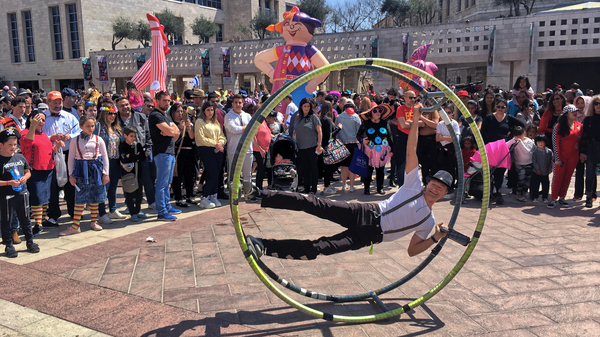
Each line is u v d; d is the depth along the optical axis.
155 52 9.13
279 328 3.06
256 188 2.96
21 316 3.21
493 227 5.57
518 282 3.85
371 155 7.38
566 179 6.63
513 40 26.27
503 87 26.91
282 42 34.03
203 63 36.59
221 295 3.57
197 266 4.21
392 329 3.06
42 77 51.03
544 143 6.68
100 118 5.92
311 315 3.03
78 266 4.21
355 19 46.72
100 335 2.94
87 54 47.81
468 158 7.17
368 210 3.23
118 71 41.84
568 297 3.55
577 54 25.03
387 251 4.70
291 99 9.15
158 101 5.82
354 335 2.97
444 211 6.45
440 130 6.91
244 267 4.19
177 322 3.11
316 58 9.85
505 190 7.99
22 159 4.70
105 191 5.63
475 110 7.44
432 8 43.97
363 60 2.90
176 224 5.76
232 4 60.75
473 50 27.64
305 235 5.25
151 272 4.05
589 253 4.57
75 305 3.38
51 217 5.83
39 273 4.04
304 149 7.25
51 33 49.62
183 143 6.89
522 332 3.00
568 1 39.38
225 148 7.20
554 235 5.22
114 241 5.02
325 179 7.91
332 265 4.30
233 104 6.84
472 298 3.55
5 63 53.44
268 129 7.31
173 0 54.47
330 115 7.90
